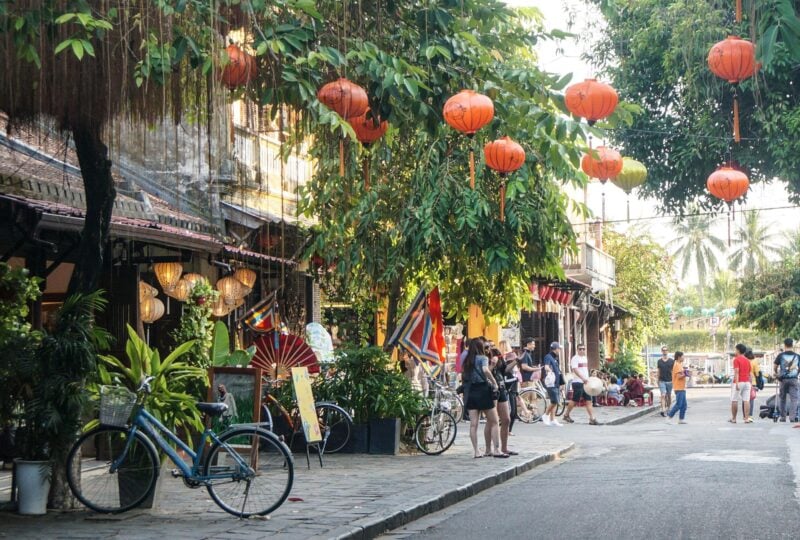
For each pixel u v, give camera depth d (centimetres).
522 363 2823
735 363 2739
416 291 2128
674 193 2078
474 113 917
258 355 1641
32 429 1002
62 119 1013
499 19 1109
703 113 1934
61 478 1023
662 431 2389
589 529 931
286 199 1978
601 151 973
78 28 890
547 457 1684
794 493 1152
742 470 1409
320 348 1956
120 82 944
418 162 1753
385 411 1672
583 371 2741
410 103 1041
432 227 1698
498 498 1205
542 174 1764
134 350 1116
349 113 913
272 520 966
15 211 1156
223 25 969
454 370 2992
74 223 1202
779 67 1747
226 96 980
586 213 1827
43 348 991
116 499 1009
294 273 2047
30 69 932
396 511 1020
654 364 7462
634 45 1981
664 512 1023
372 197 1809
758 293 4862
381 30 1078
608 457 1720
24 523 942
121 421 1007
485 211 1714
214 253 1552
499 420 1680
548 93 1035
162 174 1478
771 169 1948
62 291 1462
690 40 1334
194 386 1355
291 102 1008
